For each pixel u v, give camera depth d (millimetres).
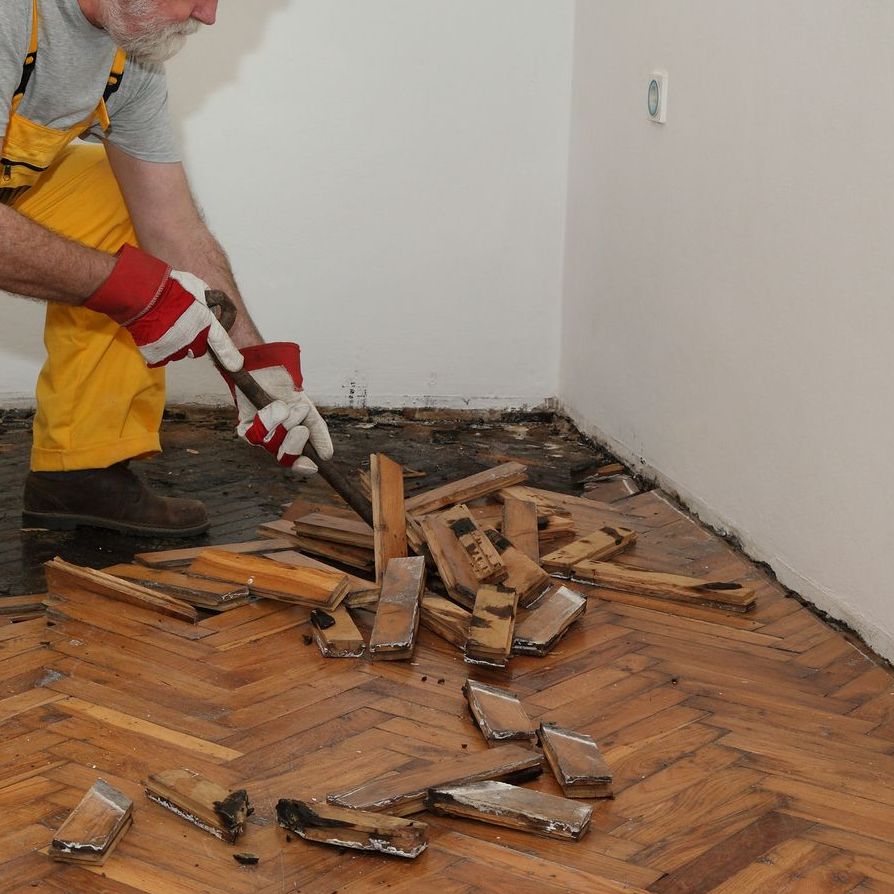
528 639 2127
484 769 1717
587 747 1777
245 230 3418
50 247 1940
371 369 3604
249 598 2320
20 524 2701
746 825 1646
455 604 2299
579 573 2447
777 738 1868
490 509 2824
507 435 3559
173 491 2947
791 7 2336
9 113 1989
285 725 1875
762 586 2461
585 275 3459
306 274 3486
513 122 3463
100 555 2570
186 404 3525
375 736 1850
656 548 2664
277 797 1684
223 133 3324
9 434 3285
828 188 2240
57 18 1938
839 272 2221
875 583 2170
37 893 1483
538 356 3686
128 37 1936
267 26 3256
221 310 2180
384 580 2287
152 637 2160
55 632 2168
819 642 2211
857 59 2131
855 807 1691
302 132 3365
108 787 1643
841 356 2230
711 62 2664
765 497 2555
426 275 3545
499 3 3354
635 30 3039
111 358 2514
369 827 1560
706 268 2752
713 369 2750
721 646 2188
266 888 1506
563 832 1603
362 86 3354
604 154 3273
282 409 2195
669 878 1535
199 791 1629
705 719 1921
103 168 2484
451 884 1520
